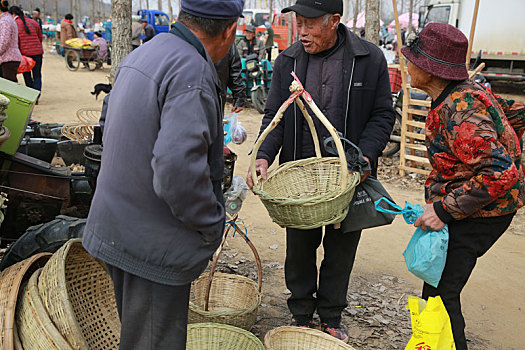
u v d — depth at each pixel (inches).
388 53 501.4
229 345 106.9
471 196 86.0
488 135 83.6
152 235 70.2
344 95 108.9
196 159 65.2
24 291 90.4
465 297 151.9
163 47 70.7
